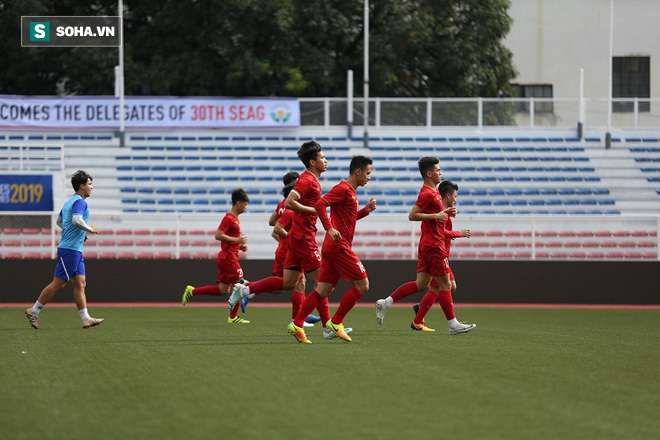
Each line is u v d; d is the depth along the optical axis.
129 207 46.28
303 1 57.91
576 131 51.06
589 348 16.66
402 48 59.72
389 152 49.25
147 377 12.43
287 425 9.09
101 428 9.02
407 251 42.25
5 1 59.94
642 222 41.81
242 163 48.59
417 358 14.62
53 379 12.30
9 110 48.78
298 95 58.59
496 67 62.69
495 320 25.72
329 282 17.36
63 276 20.64
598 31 66.94
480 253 41.66
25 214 36.31
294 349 16.08
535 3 67.12
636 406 10.16
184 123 49.78
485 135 50.56
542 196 47.59
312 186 17.11
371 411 9.82
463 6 62.22
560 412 9.77
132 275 34.69
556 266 35.66
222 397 10.76
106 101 49.59
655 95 66.75
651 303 35.50
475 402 10.38
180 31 60.50
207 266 34.94
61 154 42.38
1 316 26.33
